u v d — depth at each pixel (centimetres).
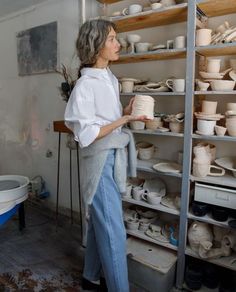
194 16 135
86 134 123
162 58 174
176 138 185
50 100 260
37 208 287
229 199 144
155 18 160
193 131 153
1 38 296
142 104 129
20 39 273
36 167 290
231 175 155
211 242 158
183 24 169
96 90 127
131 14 158
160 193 181
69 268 188
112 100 133
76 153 244
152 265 159
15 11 270
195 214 155
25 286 170
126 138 138
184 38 146
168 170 160
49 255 204
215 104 144
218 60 142
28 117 287
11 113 306
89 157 134
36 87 271
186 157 150
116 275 138
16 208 219
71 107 126
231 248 154
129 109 141
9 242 221
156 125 165
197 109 157
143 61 188
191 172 157
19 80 287
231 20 154
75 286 171
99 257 150
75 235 232
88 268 163
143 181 194
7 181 232
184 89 147
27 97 283
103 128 124
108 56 129
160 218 198
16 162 314
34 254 205
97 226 137
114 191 135
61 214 269
